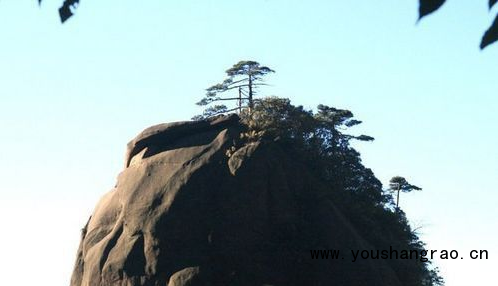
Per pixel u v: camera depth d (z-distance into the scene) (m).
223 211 73.44
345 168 83.94
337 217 75.25
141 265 71.75
